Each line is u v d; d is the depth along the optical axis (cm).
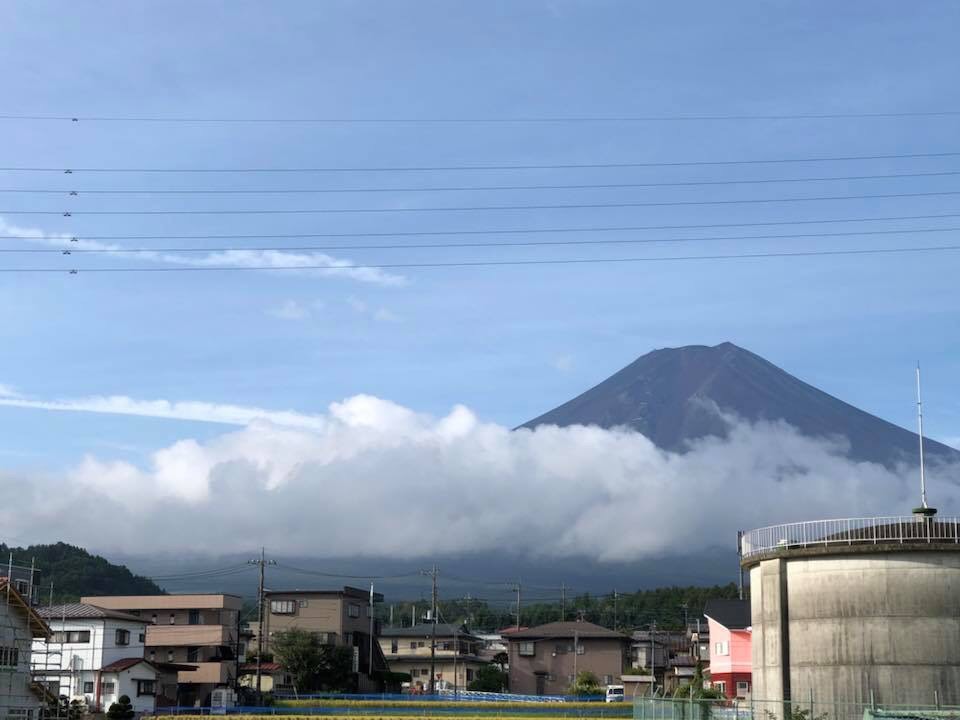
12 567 6606
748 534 4547
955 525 4047
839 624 4062
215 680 9888
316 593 11744
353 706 8775
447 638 13625
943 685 3872
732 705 4672
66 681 8381
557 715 7625
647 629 17638
